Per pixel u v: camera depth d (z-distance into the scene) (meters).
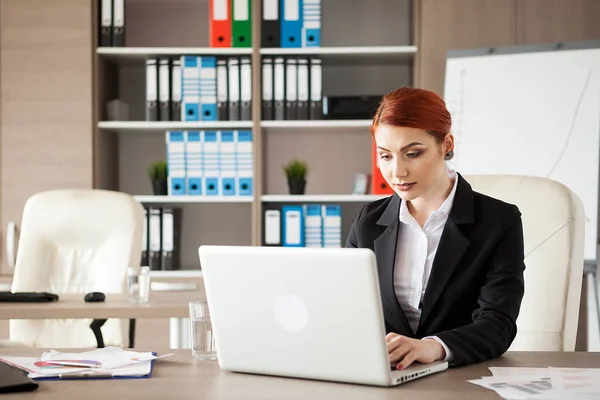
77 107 4.18
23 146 4.19
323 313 1.38
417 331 1.78
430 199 1.81
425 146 1.64
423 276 1.82
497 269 1.74
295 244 4.18
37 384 1.37
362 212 1.94
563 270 2.11
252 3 4.19
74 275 3.07
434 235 1.83
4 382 1.35
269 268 1.42
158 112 4.25
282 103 4.20
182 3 4.61
